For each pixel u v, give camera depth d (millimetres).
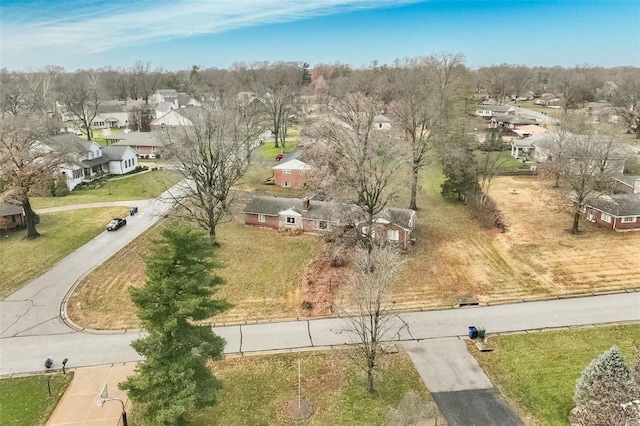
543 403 23766
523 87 161625
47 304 33500
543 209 52531
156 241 20109
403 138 54281
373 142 38344
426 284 36062
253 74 160250
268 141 97188
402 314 31969
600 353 27484
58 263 40219
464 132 58594
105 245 44219
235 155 46938
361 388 24875
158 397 19562
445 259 40406
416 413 21906
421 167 53625
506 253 41406
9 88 109250
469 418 22797
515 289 35125
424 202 56188
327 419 22734
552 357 27281
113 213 53969
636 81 108875
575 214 44875
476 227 47906
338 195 40469
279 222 48344
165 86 179500
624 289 34594
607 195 48938
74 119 120938
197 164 42594
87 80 146250
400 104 64375
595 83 155375
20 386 25078
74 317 31812
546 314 31703
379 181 37125
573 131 64625
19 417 22781
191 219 44594
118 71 190750
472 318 31438
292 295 34562
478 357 27469
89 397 24125
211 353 21969
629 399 20141
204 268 20609
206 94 120375
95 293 35062
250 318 31625
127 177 72688
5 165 43188
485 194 53719
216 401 21828
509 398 24172
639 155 70250
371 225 38094
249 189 61594
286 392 24609
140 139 86438
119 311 32562
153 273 19812
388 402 23875
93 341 29078
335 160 45469
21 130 43906
